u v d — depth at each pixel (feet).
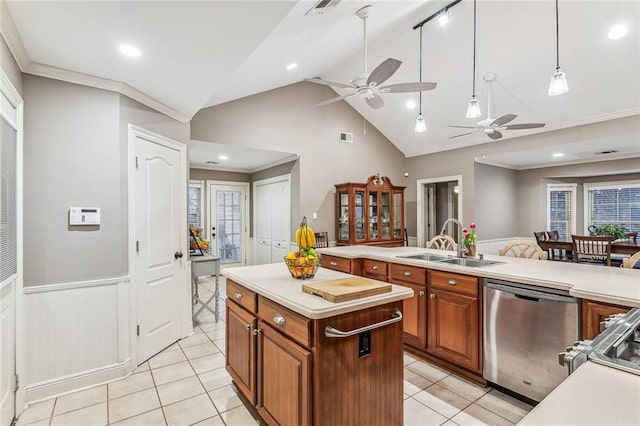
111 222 8.43
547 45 12.17
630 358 3.55
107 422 6.66
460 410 6.93
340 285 5.86
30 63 7.29
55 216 7.66
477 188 19.61
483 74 14.30
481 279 7.82
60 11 5.55
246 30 6.30
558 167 21.02
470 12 12.10
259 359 6.30
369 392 5.47
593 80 12.80
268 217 22.16
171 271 10.57
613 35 10.97
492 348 7.61
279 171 20.68
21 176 7.06
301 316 5.10
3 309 6.23
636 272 7.49
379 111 19.88
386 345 5.73
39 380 7.44
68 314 7.82
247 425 6.56
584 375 2.86
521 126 11.94
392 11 11.09
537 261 9.20
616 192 21.07
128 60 7.38
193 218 22.30
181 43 6.71
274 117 17.34
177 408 7.15
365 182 21.22
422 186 22.48
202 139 14.98
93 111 8.18
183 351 10.08
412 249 12.41
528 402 7.15
